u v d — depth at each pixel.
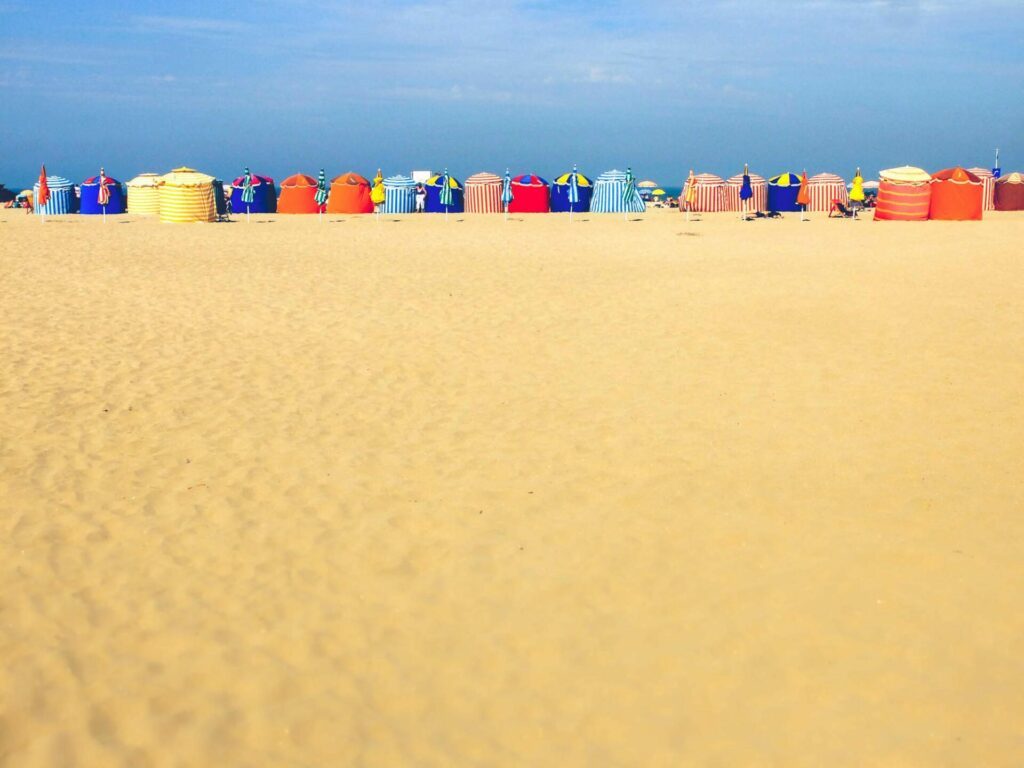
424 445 8.73
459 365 11.59
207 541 6.77
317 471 8.11
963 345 11.85
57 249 25.52
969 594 5.64
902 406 9.45
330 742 4.56
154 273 19.91
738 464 7.99
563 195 49.09
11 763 4.39
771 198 47.75
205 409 9.88
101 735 4.61
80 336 13.21
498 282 18.19
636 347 12.37
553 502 7.34
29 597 5.95
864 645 5.18
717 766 4.31
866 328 13.03
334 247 26.05
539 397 10.19
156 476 8.02
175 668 5.18
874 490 7.31
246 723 4.70
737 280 17.73
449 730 4.64
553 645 5.36
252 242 27.89
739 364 11.36
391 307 15.42
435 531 6.88
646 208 55.41
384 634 5.52
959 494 7.15
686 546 6.49
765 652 5.18
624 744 4.49
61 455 8.49
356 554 6.54
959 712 4.59
